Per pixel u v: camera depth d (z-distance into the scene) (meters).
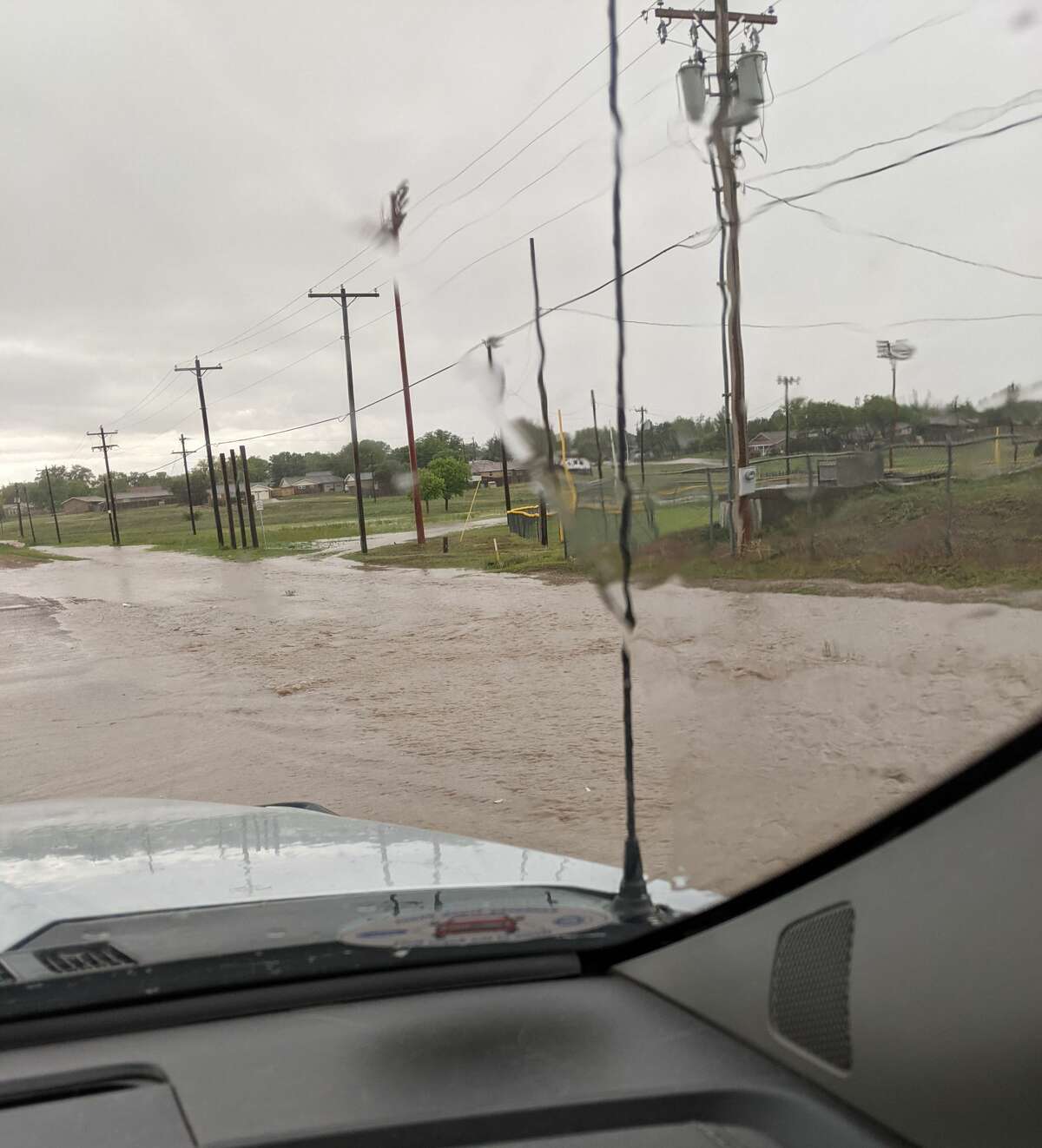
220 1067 1.12
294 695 10.22
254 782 6.93
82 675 12.71
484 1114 1.01
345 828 2.34
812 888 1.03
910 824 0.93
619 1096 1.03
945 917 0.87
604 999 1.25
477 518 60.50
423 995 1.29
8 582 36.16
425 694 9.73
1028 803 0.83
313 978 1.29
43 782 7.35
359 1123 1.01
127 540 78.06
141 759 7.87
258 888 1.78
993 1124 0.83
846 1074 0.96
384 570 29.00
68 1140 1.00
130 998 1.24
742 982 1.12
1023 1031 0.81
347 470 110.88
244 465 49.59
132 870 1.93
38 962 1.39
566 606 16.27
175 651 14.37
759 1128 1.00
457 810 5.90
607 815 5.58
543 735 7.66
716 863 1.17
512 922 1.44
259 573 31.23
